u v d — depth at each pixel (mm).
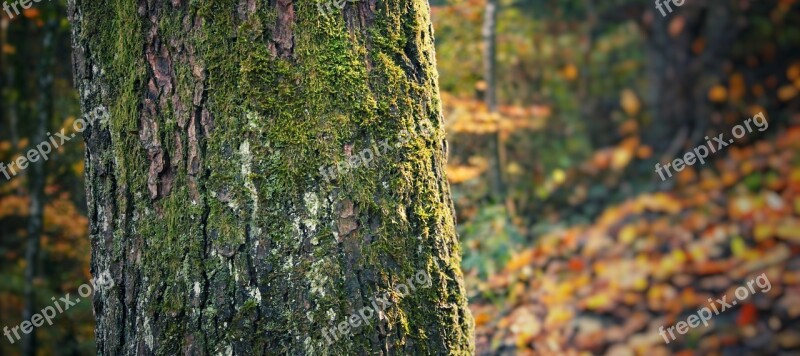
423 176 1423
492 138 4355
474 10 4359
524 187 5648
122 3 1358
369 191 1352
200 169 1336
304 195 1329
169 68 1340
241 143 1322
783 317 4234
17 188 4812
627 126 7273
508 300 3754
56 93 4598
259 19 1312
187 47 1324
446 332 1444
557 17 6719
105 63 1385
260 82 1316
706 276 4766
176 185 1352
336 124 1333
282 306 1334
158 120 1349
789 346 4035
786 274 4586
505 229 4102
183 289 1354
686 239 5211
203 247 1344
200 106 1327
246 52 1312
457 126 3996
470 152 4320
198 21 1318
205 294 1346
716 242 5117
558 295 4184
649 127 7320
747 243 5098
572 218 5980
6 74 4898
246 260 1331
